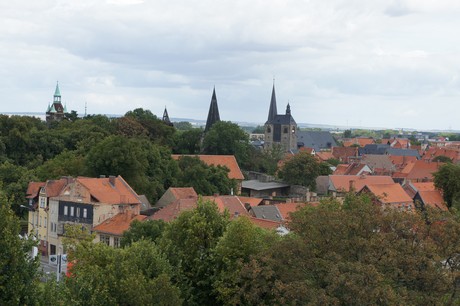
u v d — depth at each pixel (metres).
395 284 60.16
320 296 55.47
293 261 63.00
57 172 155.00
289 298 59.81
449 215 67.62
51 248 130.12
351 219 63.16
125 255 66.38
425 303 57.59
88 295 55.75
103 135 198.12
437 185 163.62
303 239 64.56
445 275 59.31
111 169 148.00
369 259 59.25
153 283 59.75
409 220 63.75
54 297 49.69
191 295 68.75
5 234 48.16
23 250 50.06
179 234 76.81
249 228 71.69
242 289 65.00
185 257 74.44
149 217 120.25
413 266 58.78
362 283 55.16
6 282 47.19
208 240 75.81
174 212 119.81
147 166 157.00
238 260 66.94
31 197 136.62
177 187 158.50
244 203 145.50
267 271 62.88
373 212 65.00
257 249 70.62
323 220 63.75
